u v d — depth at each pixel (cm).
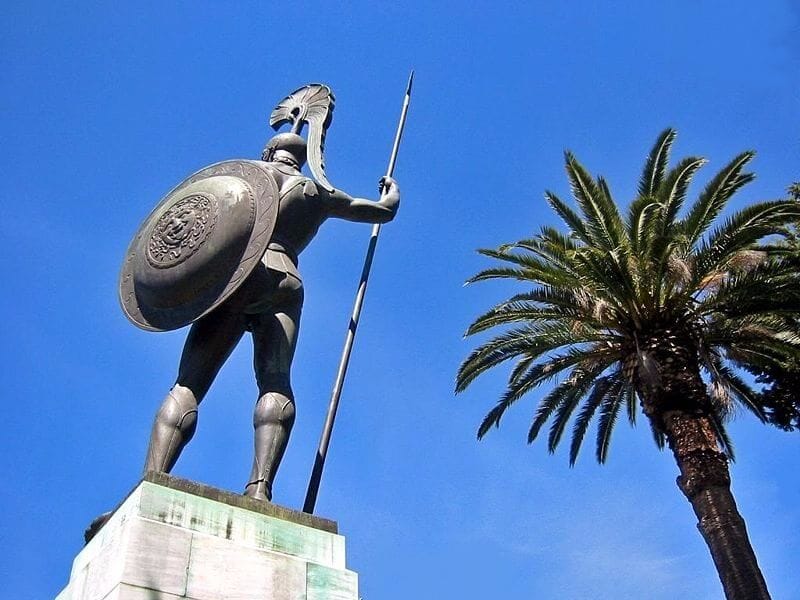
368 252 997
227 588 594
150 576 571
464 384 2070
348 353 909
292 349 812
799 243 2123
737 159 1867
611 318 1922
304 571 632
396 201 973
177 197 846
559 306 1909
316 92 985
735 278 1820
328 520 681
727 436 2183
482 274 1944
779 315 1902
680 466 1836
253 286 797
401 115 1159
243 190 811
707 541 1747
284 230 845
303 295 841
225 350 783
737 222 1812
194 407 752
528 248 1975
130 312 819
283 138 930
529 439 2147
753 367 2183
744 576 1661
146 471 679
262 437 739
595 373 2038
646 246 1889
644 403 1919
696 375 1873
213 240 781
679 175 1962
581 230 1984
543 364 2038
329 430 851
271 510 661
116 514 632
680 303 1878
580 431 2153
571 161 1948
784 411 2273
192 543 601
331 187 894
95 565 609
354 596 641
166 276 787
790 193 2330
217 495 646
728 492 1773
